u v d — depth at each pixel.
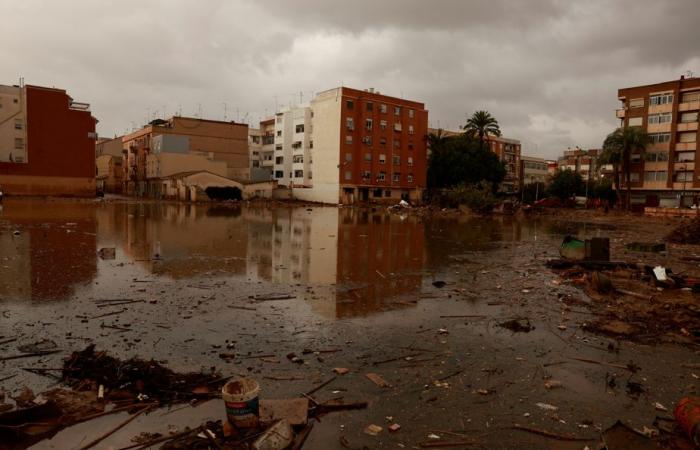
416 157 78.56
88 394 5.91
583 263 16.17
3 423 5.05
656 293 12.54
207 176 68.56
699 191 59.47
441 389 6.43
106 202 55.59
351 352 7.76
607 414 5.79
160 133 81.88
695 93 59.69
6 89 60.72
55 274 13.31
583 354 7.88
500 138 116.81
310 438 5.14
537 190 79.62
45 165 62.53
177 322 9.09
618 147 60.59
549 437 5.26
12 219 29.41
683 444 5.06
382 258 18.34
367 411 5.78
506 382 6.69
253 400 5.14
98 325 8.77
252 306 10.47
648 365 7.42
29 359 7.02
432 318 9.92
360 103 72.00
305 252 19.28
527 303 11.34
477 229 33.94
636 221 46.03
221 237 23.73
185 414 5.56
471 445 5.08
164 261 16.03
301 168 83.56
